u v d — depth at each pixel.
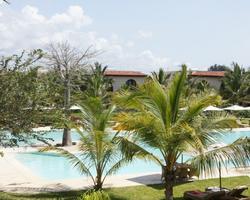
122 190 14.73
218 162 10.61
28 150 25.94
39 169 22.62
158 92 10.70
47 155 26.28
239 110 46.06
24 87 10.75
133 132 10.75
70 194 14.23
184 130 10.05
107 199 8.12
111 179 16.72
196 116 10.82
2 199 13.20
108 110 13.90
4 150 25.70
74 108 16.62
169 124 10.58
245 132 37.88
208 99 10.42
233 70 58.50
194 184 15.51
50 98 11.55
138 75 60.50
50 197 13.74
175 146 10.55
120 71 62.41
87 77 33.41
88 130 13.95
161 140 10.66
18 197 13.64
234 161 10.25
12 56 10.91
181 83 10.80
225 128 10.71
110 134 13.61
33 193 14.40
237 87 56.59
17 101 10.62
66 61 27.31
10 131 10.88
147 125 10.39
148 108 10.73
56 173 21.59
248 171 17.92
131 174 18.12
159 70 41.41
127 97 10.71
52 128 12.54
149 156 11.02
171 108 10.74
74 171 22.09
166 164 11.11
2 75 10.51
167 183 11.16
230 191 12.78
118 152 13.87
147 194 14.19
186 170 15.88
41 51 11.88
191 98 11.09
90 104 14.06
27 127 11.05
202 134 10.49
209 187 14.30
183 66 10.95
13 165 20.66
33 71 10.91
